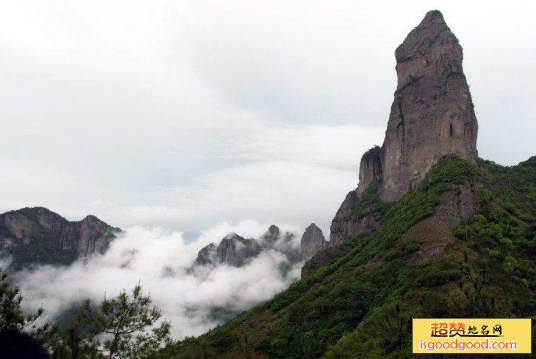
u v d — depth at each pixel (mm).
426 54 145750
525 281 69562
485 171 123938
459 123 129375
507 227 88375
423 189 114938
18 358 6551
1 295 23000
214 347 92688
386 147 154875
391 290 80188
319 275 115750
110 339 25828
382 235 111812
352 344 67375
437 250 82188
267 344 87125
